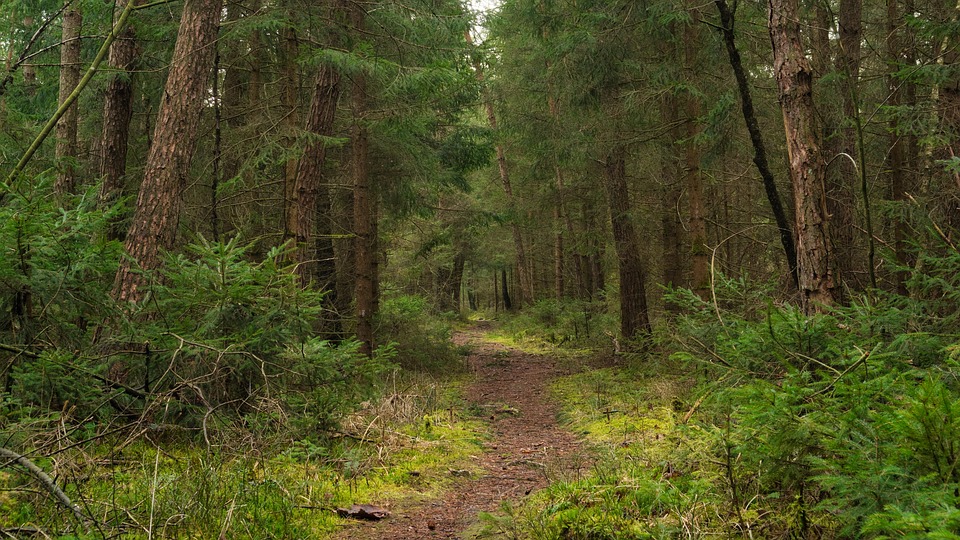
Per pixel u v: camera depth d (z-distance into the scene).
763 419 3.13
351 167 13.48
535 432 8.65
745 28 10.30
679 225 13.91
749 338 4.30
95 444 4.83
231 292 5.47
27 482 3.67
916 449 2.37
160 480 4.04
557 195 17.31
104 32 9.52
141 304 5.66
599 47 10.91
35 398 4.51
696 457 4.17
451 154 15.25
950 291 4.42
